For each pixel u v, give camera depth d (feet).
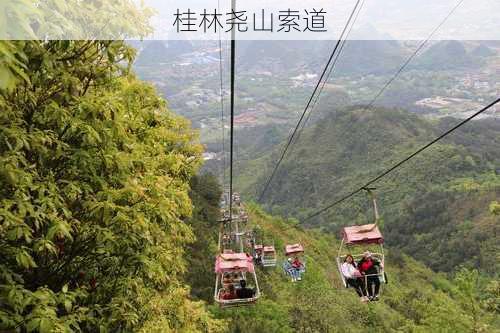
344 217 273.54
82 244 19.74
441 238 249.75
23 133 15.60
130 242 18.62
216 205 169.99
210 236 126.62
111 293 21.11
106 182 18.99
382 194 304.91
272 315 102.58
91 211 17.84
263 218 222.69
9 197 15.83
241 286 50.88
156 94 31.53
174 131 45.14
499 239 221.46
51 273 19.92
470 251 227.61
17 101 16.97
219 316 93.71
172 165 34.78
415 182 300.40
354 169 312.50
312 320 110.52
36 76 16.33
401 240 273.75
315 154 340.39
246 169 382.01
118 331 21.67
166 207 20.12
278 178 335.06
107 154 18.22
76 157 17.30
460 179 286.46
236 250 107.45
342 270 43.19
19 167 16.78
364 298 42.75
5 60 9.46
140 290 24.35
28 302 14.82
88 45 18.88
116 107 18.34
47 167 18.22
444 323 86.69
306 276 126.31
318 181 318.24
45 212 16.76
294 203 311.47
